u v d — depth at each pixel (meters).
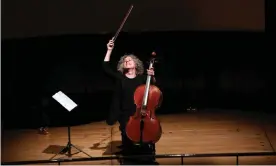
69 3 15.24
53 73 16.14
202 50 16.53
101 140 12.76
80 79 16.33
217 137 12.84
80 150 11.45
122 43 16.08
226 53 16.56
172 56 16.50
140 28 15.63
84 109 15.98
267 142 12.34
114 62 16.17
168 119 14.96
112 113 11.25
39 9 15.16
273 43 15.48
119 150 11.84
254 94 16.48
